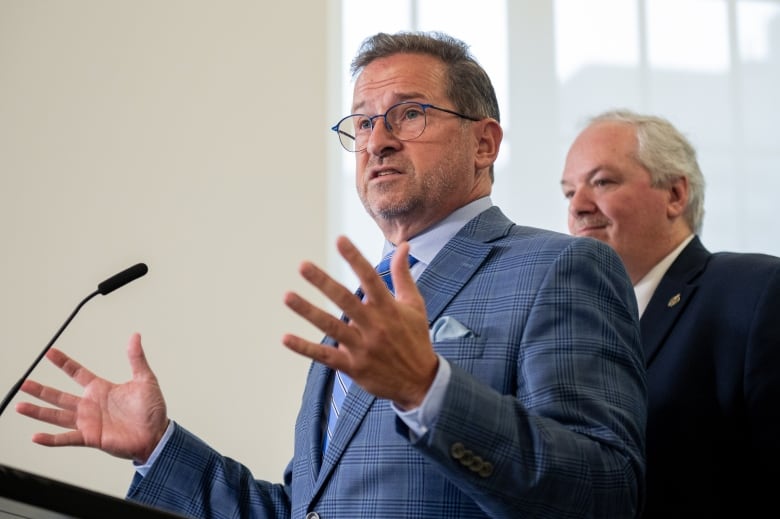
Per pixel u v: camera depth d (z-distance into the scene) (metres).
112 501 2.15
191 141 7.40
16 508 2.14
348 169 7.54
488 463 2.55
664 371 4.10
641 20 8.01
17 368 7.01
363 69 3.80
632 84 7.91
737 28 8.16
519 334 3.06
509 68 7.76
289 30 7.61
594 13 7.95
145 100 7.44
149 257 7.21
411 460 2.95
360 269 2.40
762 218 7.88
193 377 7.05
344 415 3.14
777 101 8.09
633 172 4.67
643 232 4.62
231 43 7.55
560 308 3.05
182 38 7.54
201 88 7.48
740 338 3.98
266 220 7.32
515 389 3.01
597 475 2.67
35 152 7.33
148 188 7.32
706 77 8.03
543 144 7.66
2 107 7.37
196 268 7.21
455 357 3.07
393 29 7.75
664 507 3.91
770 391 3.84
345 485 3.02
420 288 3.32
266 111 7.48
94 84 7.45
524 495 2.58
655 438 4.00
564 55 7.84
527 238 3.37
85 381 3.38
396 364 2.44
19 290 7.12
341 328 2.38
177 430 3.48
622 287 3.21
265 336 7.15
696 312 4.15
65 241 7.21
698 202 4.76
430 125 3.61
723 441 3.92
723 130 7.97
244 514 3.53
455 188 3.61
